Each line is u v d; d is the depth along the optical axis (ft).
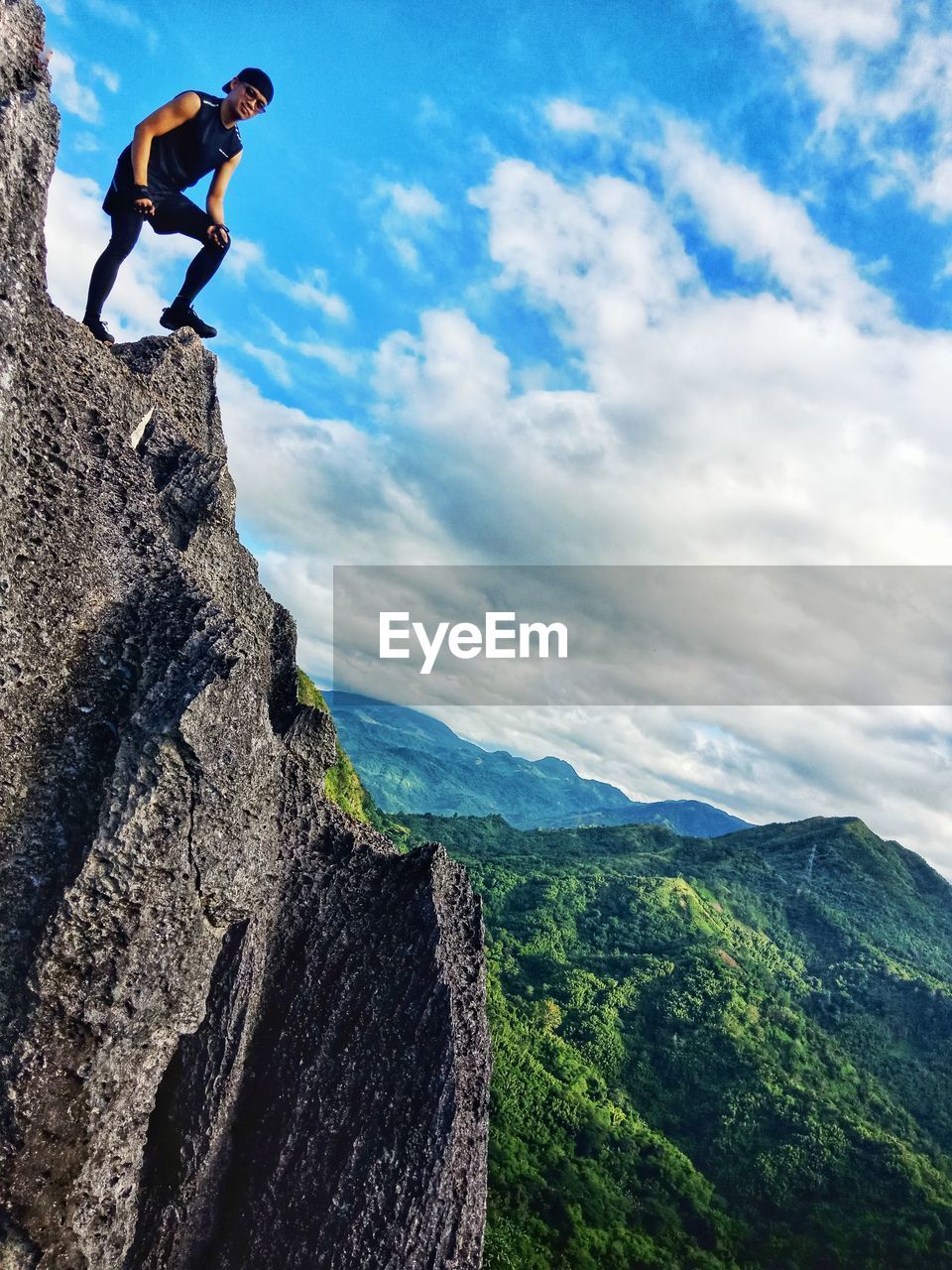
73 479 18.33
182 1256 20.76
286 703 30.91
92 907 16.46
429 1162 22.68
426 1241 22.17
